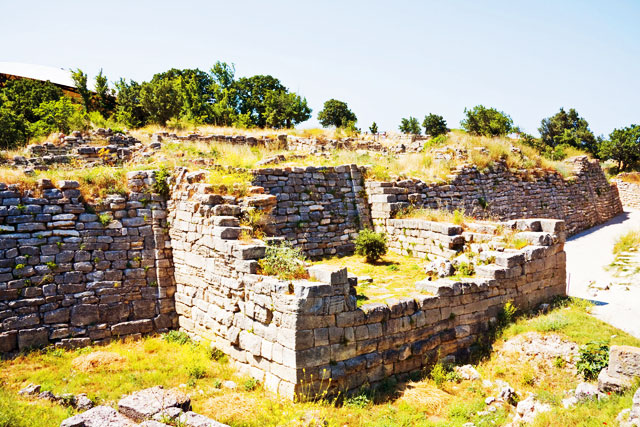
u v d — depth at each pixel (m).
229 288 10.20
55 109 34.06
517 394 8.55
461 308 10.71
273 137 27.38
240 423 7.21
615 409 6.86
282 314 8.51
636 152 48.94
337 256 16.61
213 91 54.47
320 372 8.41
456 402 8.34
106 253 12.06
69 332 11.23
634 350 7.43
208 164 15.76
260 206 12.36
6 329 10.48
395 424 7.50
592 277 15.54
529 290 12.18
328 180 17.70
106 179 12.80
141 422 6.23
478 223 15.21
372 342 9.17
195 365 9.69
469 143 25.92
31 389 7.94
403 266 14.84
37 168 18.08
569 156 35.69
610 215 31.48
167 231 13.03
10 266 10.80
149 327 12.30
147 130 27.16
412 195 18.31
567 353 9.48
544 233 12.84
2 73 50.03
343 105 61.34
